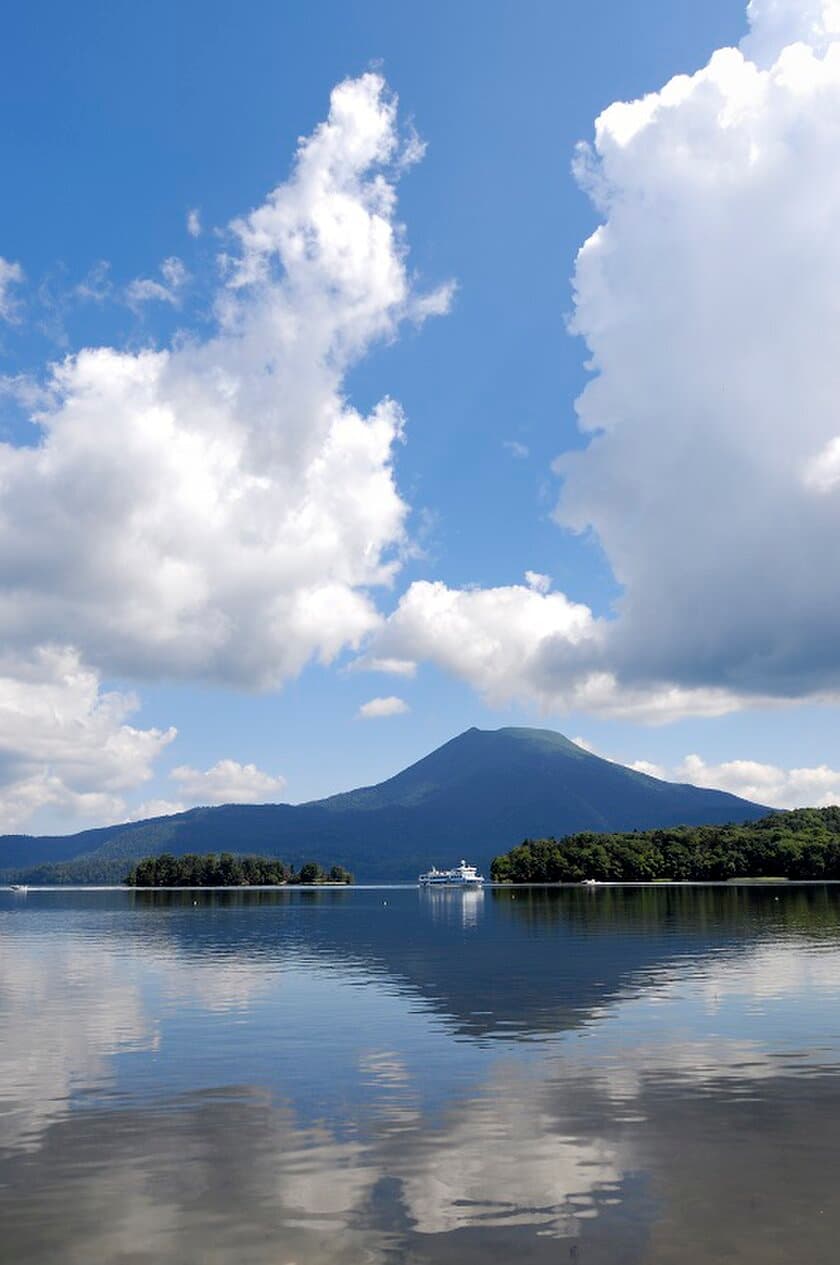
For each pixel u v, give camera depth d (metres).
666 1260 20.25
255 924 154.38
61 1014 54.81
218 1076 37.53
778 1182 24.77
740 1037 44.28
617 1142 28.17
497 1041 44.06
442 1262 20.25
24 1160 27.16
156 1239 21.56
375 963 82.69
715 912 156.62
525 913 167.12
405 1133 29.36
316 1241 21.38
